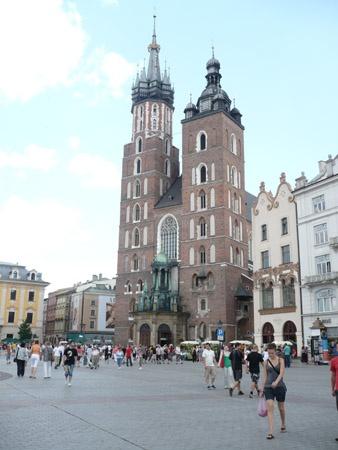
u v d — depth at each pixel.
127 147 108.44
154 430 14.34
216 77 102.31
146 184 102.94
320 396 23.70
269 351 14.55
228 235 88.75
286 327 64.12
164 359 67.50
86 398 22.25
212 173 92.56
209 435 13.77
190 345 72.69
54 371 43.09
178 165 110.25
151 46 114.88
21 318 121.56
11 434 13.56
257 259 70.06
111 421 15.79
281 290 65.75
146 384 30.72
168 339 85.38
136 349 70.19
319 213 61.47
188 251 91.25
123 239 103.00
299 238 63.97
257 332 67.81
